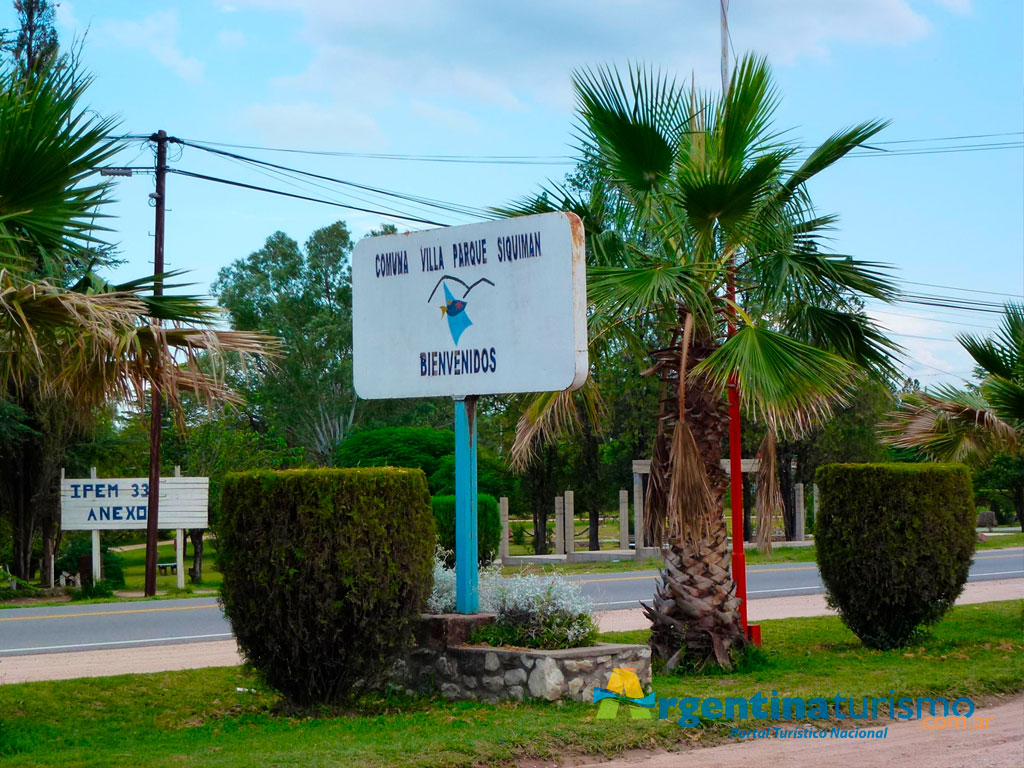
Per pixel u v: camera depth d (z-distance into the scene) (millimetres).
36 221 7438
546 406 10570
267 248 55156
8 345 7316
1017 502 47781
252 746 6797
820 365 8945
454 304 8938
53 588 26234
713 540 10125
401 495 7812
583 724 7195
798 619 14359
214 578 34906
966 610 14992
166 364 7426
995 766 6512
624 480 37969
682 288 9484
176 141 22031
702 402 10117
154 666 10836
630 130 9727
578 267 8445
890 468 11094
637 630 13008
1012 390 12828
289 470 7773
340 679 7973
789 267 9938
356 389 9398
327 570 7539
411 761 6270
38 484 26031
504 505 31234
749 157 9945
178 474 23266
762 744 7211
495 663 8156
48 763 6250
